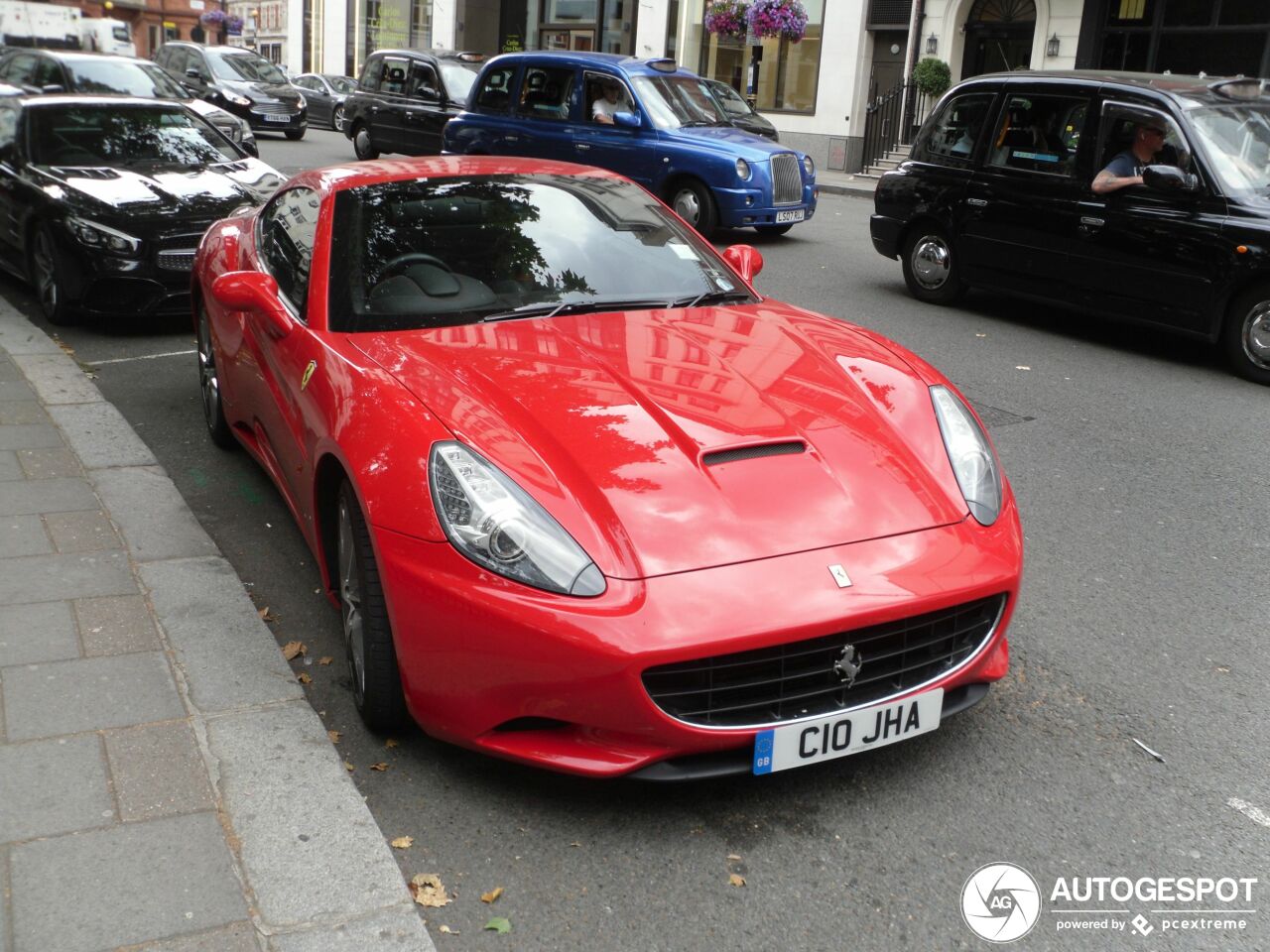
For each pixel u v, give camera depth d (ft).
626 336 11.84
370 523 9.46
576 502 9.12
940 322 29.27
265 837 8.80
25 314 26.58
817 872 8.79
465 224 13.53
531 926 8.16
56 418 18.43
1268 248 23.47
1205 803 9.71
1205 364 25.63
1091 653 12.32
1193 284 24.81
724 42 85.97
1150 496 17.24
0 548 13.64
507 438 9.66
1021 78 28.89
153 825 8.85
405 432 9.77
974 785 9.87
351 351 11.41
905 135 72.79
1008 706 11.19
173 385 21.35
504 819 9.32
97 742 9.88
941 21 71.36
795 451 9.92
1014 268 28.81
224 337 15.78
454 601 8.89
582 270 13.26
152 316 25.64
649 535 8.93
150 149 27.99
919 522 9.57
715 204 39.88
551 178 14.90
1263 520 16.39
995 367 24.93
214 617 12.22
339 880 8.40
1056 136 27.78
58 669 11.02
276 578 13.64
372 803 9.47
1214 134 25.16
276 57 186.91
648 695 8.54
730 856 8.94
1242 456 19.22
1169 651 12.41
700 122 42.09
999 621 9.77
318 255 12.87
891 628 9.05
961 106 30.35
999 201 28.81
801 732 8.97
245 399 15.07
